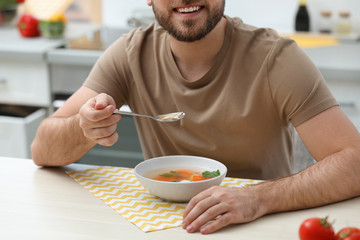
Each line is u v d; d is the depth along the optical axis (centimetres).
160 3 158
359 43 311
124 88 179
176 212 129
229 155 167
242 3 352
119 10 373
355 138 146
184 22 155
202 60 165
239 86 163
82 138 157
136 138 296
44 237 117
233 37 165
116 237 117
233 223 123
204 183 132
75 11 380
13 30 364
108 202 134
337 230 121
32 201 135
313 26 340
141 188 145
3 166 161
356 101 269
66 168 161
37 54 296
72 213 129
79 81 302
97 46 308
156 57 172
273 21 351
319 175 135
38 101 308
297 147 187
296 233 119
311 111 152
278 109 161
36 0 380
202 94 165
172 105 170
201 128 166
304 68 157
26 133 292
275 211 129
